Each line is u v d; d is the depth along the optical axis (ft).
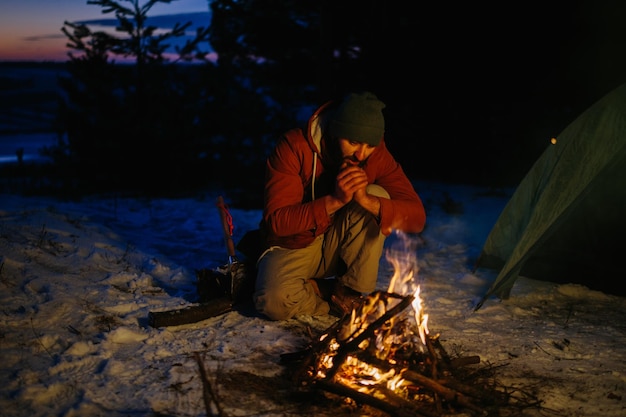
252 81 37.45
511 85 36.47
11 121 81.51
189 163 32.30
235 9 40.09
